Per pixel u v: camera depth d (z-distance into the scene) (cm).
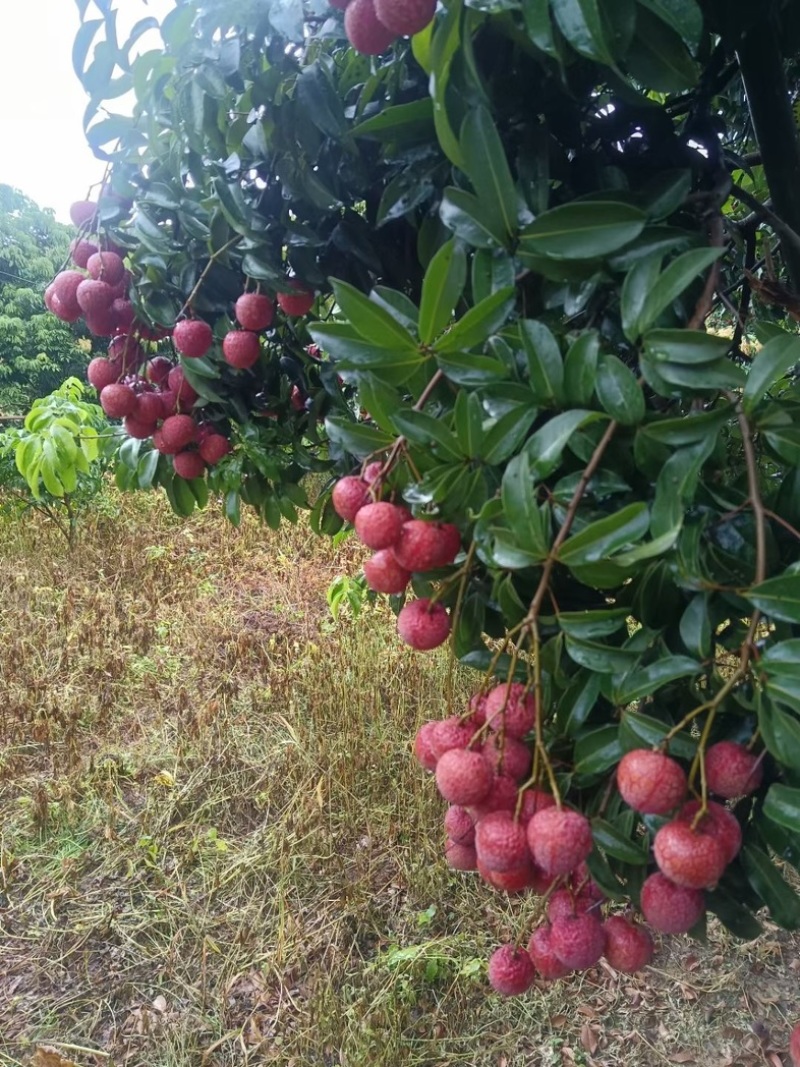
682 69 42
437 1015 111
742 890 46
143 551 278
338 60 62
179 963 121
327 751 160
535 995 114
